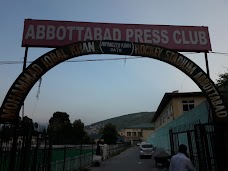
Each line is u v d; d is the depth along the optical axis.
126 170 15.82
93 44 8.48
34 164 7.69
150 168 16.61
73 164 15.29
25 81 7.54
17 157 7.07
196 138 8.05
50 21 9.13
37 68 7.77
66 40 9.00
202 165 7.81
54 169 11.34
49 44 8.90
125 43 8.70
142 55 8.72
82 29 9.17
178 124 16.66
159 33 9.52
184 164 5.84
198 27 9.77
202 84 8.45
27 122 7.28
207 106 9.61
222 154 7.76
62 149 12.87
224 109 8.09
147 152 26.53
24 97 7.39
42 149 8.95
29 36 8.89
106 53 8.52
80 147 17.58
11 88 7.38
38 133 8.02
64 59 8.13
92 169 16.77
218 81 24.81
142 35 9.41
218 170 7.68
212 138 8.18
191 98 26.88
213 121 8.18
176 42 9.50
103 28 9.27
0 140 6.68
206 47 9.55
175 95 26.98
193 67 8.60
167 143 27.22
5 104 7.20
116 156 30.75
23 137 7.05
